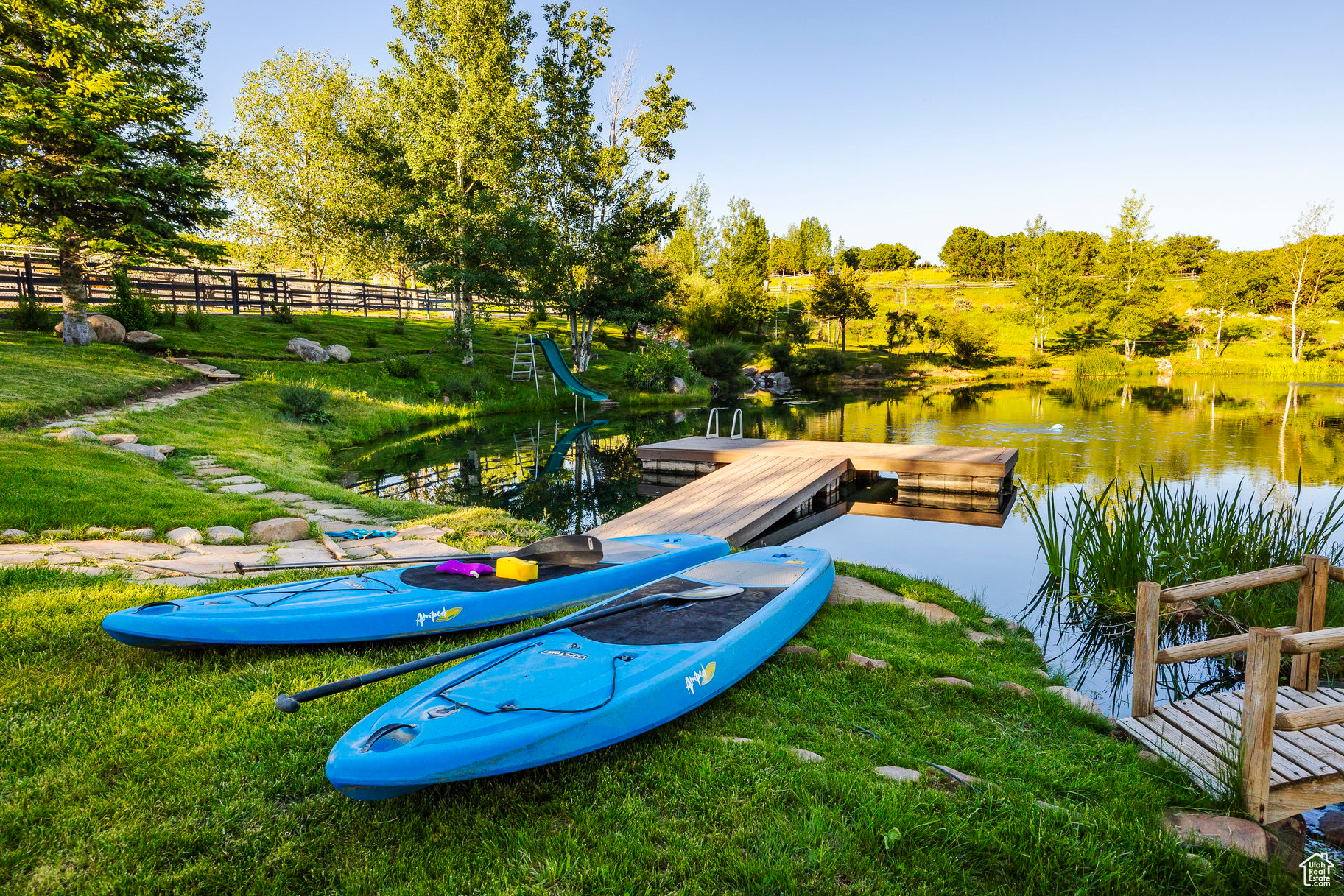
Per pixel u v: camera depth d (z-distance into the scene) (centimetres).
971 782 324
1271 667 315
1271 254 5081
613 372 3372
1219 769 349
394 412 2138
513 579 541
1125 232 5219
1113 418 2236
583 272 3322
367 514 931
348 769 272
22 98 1538
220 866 261
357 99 3891
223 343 2345
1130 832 293
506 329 4006
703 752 342
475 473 1459
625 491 1299
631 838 278
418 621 483
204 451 1239
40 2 1559
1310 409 2450
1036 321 5556
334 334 2914
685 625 438
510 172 2564
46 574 554
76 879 252
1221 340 5325
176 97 1877
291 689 400
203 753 329
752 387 3900
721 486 1141
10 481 803
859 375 4538
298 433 1672
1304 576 440
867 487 1341
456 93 2514
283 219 3947
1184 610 639
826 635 526
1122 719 420
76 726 349
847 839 277
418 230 2509
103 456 1022
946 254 10119
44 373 1515
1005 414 2469
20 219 1659
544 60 2845
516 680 350
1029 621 661
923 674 462
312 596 489
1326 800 332
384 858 269
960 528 1041
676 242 5784
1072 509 1112
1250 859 289
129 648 438
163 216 1833
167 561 629
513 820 294
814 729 377
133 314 2144
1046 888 260
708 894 252
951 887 260
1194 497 773
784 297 7025
